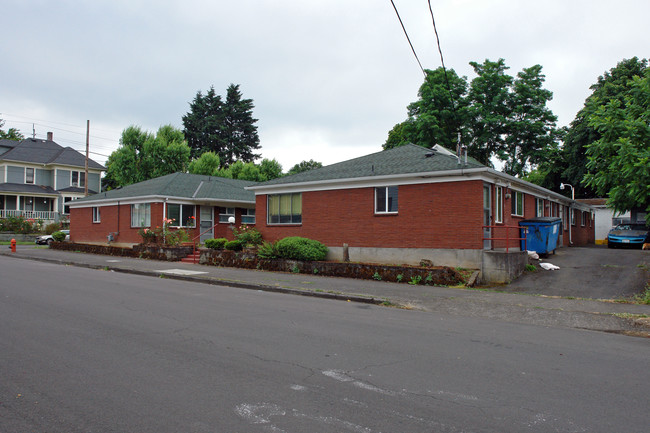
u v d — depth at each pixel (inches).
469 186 595.5
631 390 196.4
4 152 1892.2
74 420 157.6
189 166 1974.7
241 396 181.9
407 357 242.8
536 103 1408.7
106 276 627.2
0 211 1622.8
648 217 472.7
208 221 1103.6
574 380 209.3
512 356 250.1
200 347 254.4
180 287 525.7
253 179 2065.7
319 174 776.3
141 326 305.0
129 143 1847.9
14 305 377.1
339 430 152.3
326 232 734.5
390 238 663.8
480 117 1428.4
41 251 1106.7
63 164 1818.4
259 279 586.9
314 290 495.8
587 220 1262.3
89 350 244.8
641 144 444.8
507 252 561.9
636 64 1339.8
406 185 651.5
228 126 2642.7
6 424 154.1
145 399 177.3
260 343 265.7
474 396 186.4
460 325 337.4
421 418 163.3
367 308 409.4
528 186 754.8
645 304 418.6
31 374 205.3
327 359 235.9
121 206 1122.7
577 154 1355.8
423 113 1451.8
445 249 610.9
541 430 154.9
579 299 446.0
